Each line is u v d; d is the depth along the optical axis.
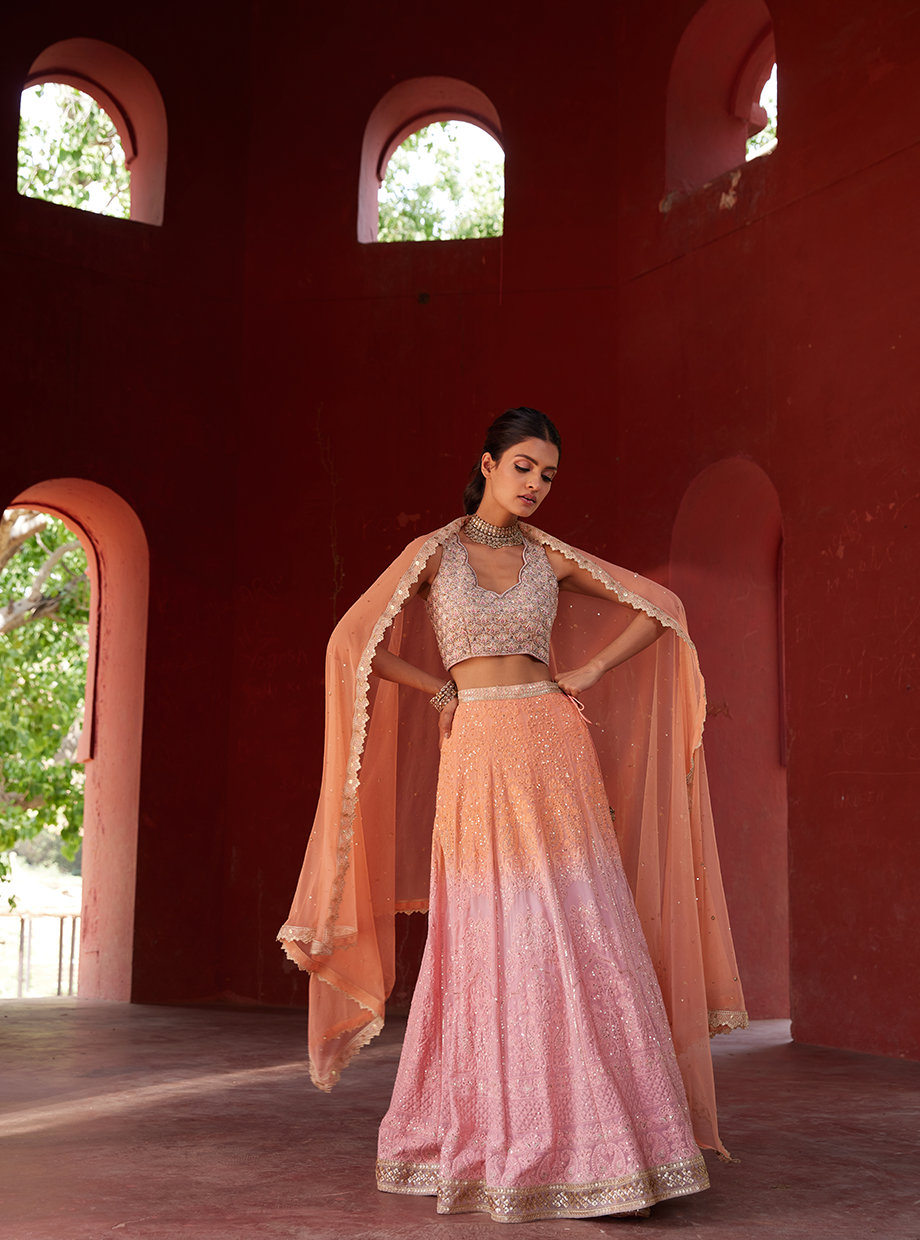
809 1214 2.65
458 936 2.85
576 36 8.30
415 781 3.41
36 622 12.66
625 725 3.36
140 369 7.98
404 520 8.04
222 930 7.80
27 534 11.96
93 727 8.23
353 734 3.00
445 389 8.12
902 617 5.88
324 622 7.99
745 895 7.25
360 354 8.24
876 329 6.18
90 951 7.96
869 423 6.17
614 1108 2.62
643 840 3.26
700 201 7.41
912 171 6.07
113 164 13.82
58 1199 2.74
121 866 7.73
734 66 7.94
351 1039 3.14
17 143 7.74
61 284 7.76
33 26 7.85
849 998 5.88
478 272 8.20
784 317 6.76
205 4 8.49
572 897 2.81
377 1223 2.54
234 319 8.38
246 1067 4.98
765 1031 6.61
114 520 8.11
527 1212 2.56
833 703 6.19
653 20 7.90
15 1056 5.25
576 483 7.84
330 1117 3.83
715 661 7.39
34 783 12.11
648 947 3.17
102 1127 3.66
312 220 8.41
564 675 3.04
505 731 2.91
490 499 3.11
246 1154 3.25
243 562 8.16
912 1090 4.58
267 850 7.80
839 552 6.26
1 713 12.16
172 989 7.60
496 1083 2.67
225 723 7.98
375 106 8.47
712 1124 3.05
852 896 5.95
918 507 5.86
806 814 6.26
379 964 3.14
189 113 8.34
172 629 7.87
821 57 6.66
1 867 12.15
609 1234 2.46
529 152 8.26
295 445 8.22
